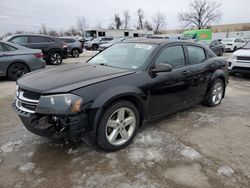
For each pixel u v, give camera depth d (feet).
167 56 13.35
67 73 11.34
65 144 11.46
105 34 125.39
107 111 10.25
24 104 10.16
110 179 9.03
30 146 11.26
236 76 32.35
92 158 10.35
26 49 26.66
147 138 12.28
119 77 10.93
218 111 16.92
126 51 13.75
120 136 11.23
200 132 13.26
